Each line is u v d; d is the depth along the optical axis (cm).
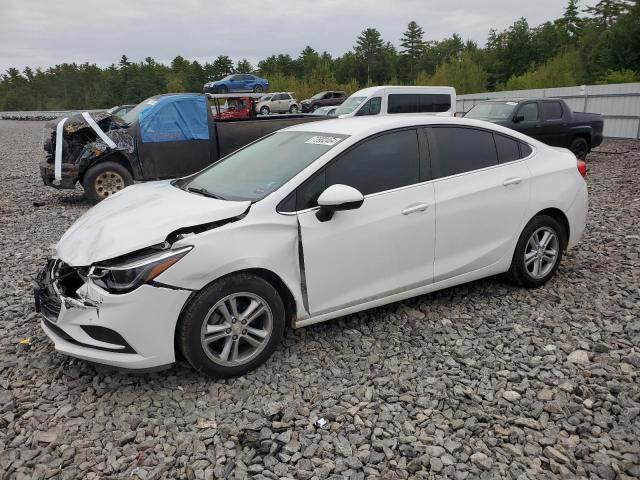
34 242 706
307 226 354
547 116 1291
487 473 262
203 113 971
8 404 322
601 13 6050
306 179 362
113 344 316
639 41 4612
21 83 10794
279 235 345
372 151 391
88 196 951
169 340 318
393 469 266
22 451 282
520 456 274
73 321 321
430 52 10025
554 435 289
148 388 337
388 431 293
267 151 432
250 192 370
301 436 290
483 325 415
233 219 340
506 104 1305
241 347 356
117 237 327
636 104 1927
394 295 402
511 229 449
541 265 481
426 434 290
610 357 365
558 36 7569
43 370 363
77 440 291
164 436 294
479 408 312
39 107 10250
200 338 325
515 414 307
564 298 462
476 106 1381
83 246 335
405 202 392
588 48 5703
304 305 361
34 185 1251
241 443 287
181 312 320
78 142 958
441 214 407
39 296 351
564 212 480
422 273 409
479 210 427
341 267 369
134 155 955
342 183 374
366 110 1507
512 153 461
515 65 7412
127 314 307
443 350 379
